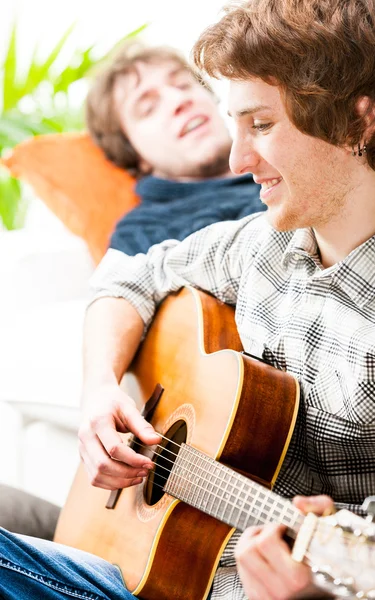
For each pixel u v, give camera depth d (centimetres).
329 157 129
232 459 134
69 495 166
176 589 135
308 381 137
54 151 268
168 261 171
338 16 126
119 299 174
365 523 101
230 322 158
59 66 307
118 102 262
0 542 115
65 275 264
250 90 129
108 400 151
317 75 125
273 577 107
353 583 99
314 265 142
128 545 142
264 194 135
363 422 129
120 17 306
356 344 130
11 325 249
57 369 236
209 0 291
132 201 257
